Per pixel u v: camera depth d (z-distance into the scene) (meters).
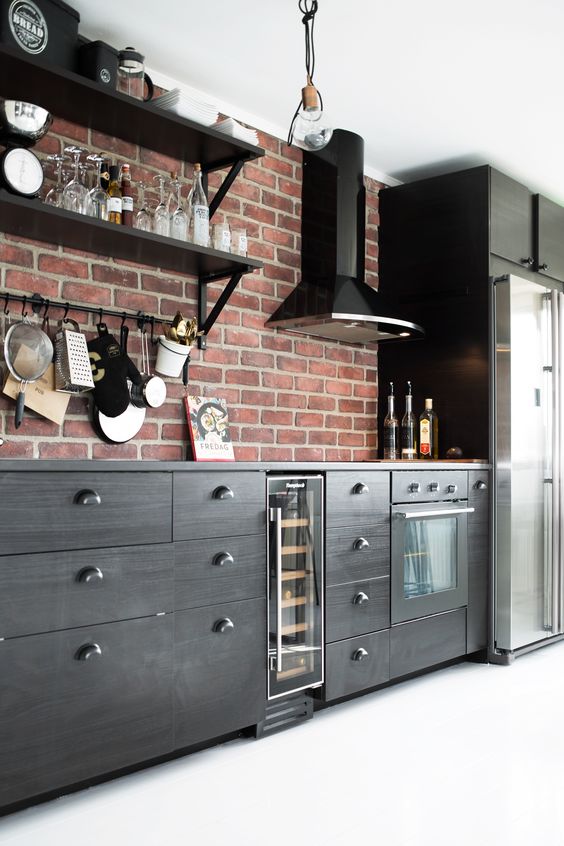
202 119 2.81
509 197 4.03
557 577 4.01
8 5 2.31
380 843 1.95
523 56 2.94
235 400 3.37
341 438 3.92
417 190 4.11
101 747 2.18
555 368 4.04
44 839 1.96
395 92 3.24
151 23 2.72
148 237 2.63
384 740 2.68
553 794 2.25
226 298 3.08
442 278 4.01
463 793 2.25
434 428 3.98
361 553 3.08
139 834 1.99
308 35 2.58
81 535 2.16
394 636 3.22
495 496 3.81
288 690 2.76
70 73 2.40
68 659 2.11
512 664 3.74
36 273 2.67
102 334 2.81
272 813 2.12
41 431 2.65
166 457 3.07
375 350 4.19
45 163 2.69
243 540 2.62
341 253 3.57
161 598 2.36
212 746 2.63
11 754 1.98
